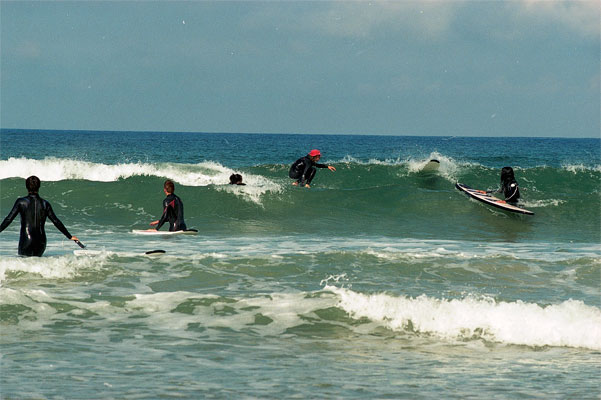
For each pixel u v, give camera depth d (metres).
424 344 5.46
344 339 5.56
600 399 3.99
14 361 4.63
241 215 14.45
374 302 6.36
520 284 7.86
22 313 6.02
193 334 5.59
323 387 4.17
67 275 7.70
